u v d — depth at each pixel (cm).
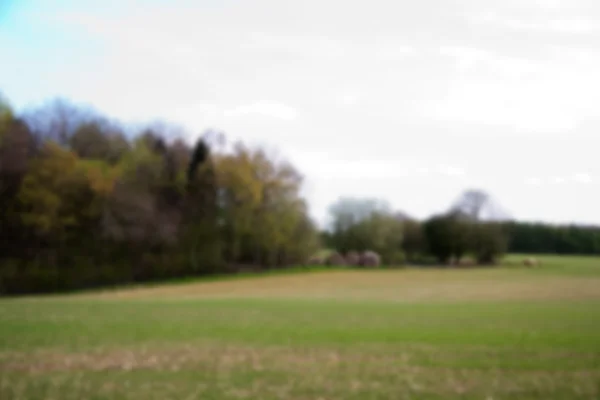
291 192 9150
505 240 11306
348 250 11181
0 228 6544
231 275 8212
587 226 13400
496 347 1653
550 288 5291
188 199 8694
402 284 6372
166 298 4338
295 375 1288
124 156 7969
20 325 2072
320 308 3016
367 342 1748
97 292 5716
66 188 6762
